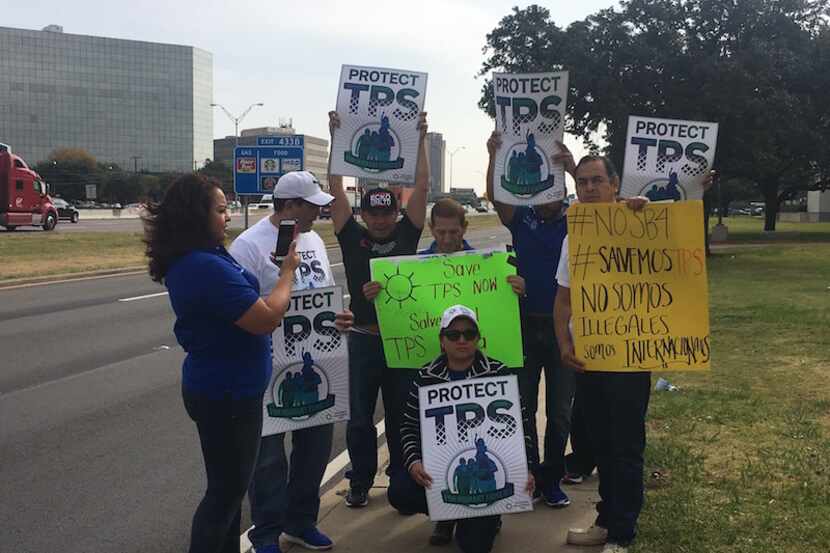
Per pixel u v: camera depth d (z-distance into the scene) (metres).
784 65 22.22
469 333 3.77
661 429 5.79
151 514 4.66
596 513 4.38
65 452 5.80
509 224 4.66
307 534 3.97
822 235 42.06
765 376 7.58
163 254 3.08
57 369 8.72
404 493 3.91
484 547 3.75
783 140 23.86
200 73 164.12
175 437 6.20
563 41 22.47
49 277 18.17
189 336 3.10
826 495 4.32
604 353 3.83
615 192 4.09
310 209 4.04
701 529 3.92
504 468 3.69
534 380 4.50
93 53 153.12
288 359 3.94
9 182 34.75
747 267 21.55
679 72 21.34
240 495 3.29
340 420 4.00
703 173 4.48
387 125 4.47
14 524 4.50
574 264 3.86
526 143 4.49
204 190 3.10
